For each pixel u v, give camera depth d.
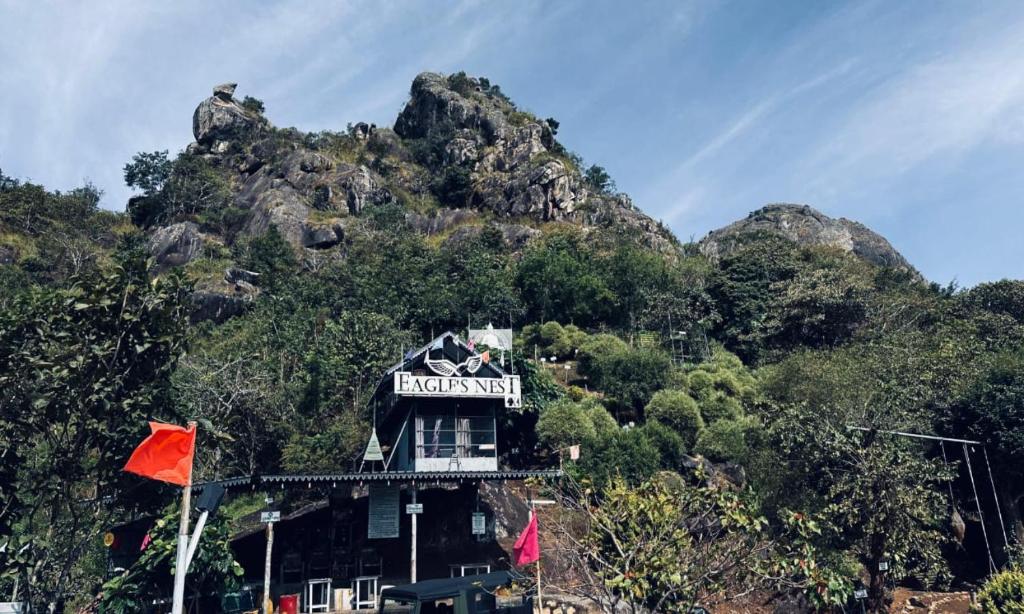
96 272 16.48
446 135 95.19
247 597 21.11
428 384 27.22
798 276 56.41
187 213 79.12
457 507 26.19
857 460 22.20
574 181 84.25
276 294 55.69
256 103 100.12
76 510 16.22
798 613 21.41
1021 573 17.75
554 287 55.72
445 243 74.12
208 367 36.19
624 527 12.74
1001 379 27.95
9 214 70.25
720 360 49.53
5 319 15.23
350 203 81.44
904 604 23.64
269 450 33.53
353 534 24.00
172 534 18.33
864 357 36.81
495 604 13.45
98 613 17.80
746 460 27.91
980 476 27.17
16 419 15.06
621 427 36.06
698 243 94.81
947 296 63.19
